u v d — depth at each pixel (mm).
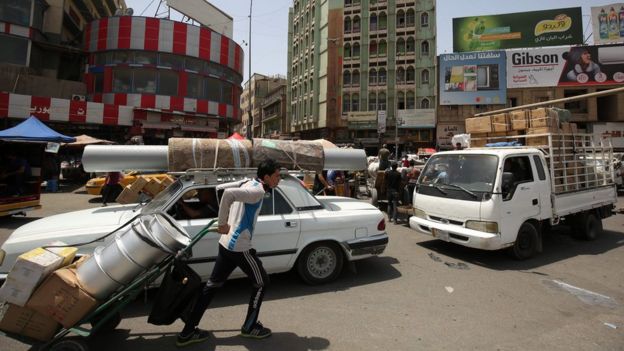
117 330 3570
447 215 6336
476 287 4914
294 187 4953
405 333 3592
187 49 25641
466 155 6559
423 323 3816
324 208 5070
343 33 40188
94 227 4109
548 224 6918
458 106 34969
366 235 5117
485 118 8242
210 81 27328
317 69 42688
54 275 2777
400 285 4941
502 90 33688
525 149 6410
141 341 3367
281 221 4598
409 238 7848
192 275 3102
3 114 19594
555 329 3727
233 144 5129
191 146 4941
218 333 3525
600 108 34750
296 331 3596
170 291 3039
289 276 5207
